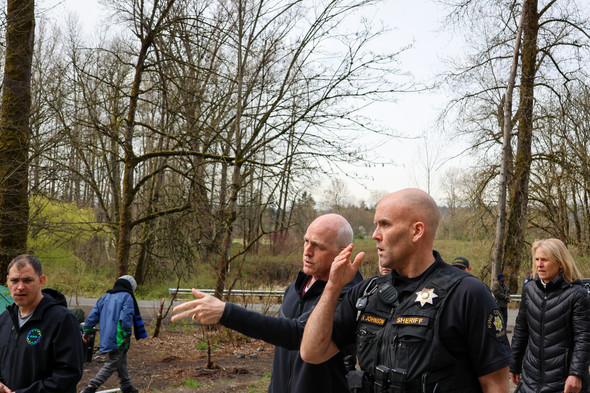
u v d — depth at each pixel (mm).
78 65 12188
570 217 22484
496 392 1985
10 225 9930
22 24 10188
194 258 13430
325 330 2297
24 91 10312
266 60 11984
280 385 3135
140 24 12023
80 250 18906
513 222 18453
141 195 15797
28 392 3113
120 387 7152
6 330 3316
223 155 12766
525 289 4492
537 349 4309
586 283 4410
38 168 11086
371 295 2271
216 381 7871
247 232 12547
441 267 2182
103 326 6859
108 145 15227
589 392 4125
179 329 12094
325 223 3191
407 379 2021
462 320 2014
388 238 2223
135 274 20422
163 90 12781
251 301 11812
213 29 11867
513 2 15555
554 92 17375
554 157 18328
